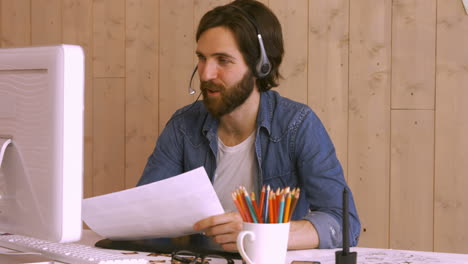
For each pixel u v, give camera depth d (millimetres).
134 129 2857
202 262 1141
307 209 1754
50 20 3035
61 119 962
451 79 2348
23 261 1098
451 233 2361
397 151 2424
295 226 1384
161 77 2801
